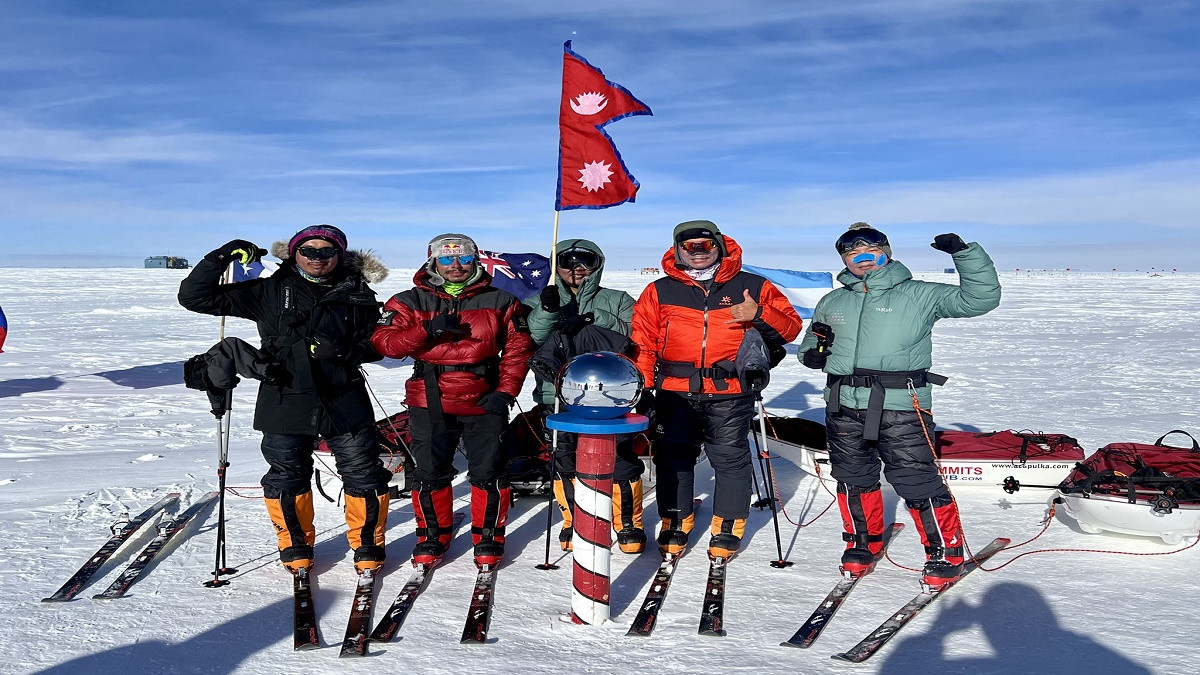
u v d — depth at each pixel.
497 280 6.76
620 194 4.54
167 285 51.75
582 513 3.54
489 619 3.60
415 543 4.70
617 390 3.49
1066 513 4.91
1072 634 3.40
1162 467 4.68
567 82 4.50
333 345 3.93
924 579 3.90
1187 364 15.15
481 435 4.22
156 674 3.07
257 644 3.34
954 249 3.74
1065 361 15.86
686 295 4.29
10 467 6.64
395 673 3.09
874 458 4.17
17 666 3.11
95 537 4.67
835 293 4.24
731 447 4.22
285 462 3.96
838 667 3.13
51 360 15.29
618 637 3.42
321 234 3.97
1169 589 3.88
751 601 3.82
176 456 7.16
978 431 8.65
